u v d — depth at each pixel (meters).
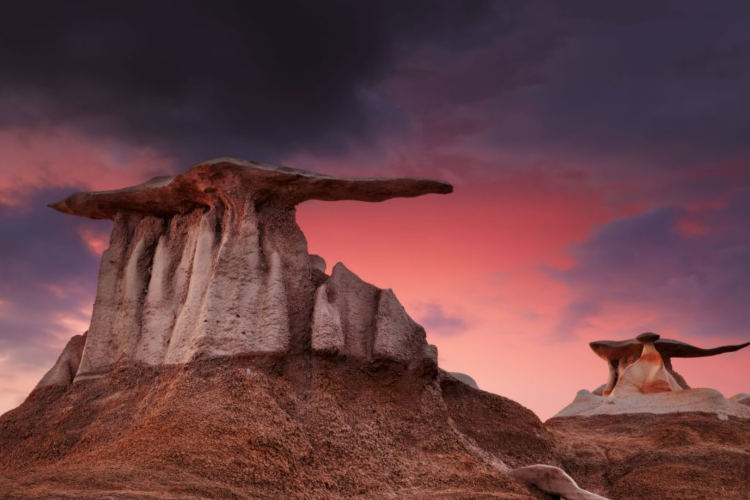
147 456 20.98
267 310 26.14
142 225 29.72
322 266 30.31
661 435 33.22
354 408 25.58
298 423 24.03
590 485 29.53
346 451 23.92
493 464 25.91
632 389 40.91
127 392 26.16
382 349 27.05
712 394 36.84
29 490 17.55
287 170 28.16
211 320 25.48
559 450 30.52
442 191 27.88
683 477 28.80
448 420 26.53
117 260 29.27
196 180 28.00
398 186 27.72
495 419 29.20
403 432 25.48
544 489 24.31
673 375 46.69
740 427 35.22
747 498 27.80
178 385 24.16
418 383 27.05
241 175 27.59
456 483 23.67
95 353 27.77
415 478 23.81
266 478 21.22
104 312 28.36
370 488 22.97
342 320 27.44
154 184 29.58
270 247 27.48
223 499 19.17
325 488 22.27
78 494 17.38
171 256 28.56
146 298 28.00
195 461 20.86
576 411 38.25
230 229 27.25
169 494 18.39
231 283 26.31
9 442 26.06
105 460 21.27
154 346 26.84
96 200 29.91
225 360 25.03
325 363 26.16
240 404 23.53
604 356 47.56
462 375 39.75
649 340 42.22
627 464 30.62
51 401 27.64
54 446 24.84
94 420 25.69
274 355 25.47
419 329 28.30
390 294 28.53
